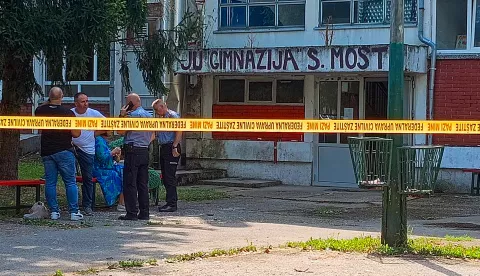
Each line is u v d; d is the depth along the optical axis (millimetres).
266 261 8406
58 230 10695
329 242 9523
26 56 13539
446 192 18344
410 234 10891
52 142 11664
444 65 18500
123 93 22594
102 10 13812
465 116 18375
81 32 13695
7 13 13125
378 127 10789
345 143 19719
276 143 20312
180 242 9820
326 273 7789
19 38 13109
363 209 14898
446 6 18562
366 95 19703
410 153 8664
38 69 20672
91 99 23359
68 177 11758
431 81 18516
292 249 9172
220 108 21156
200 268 8031
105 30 13914
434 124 9867
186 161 21172
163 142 13492
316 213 14094
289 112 20453
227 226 11625
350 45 18422
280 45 20094
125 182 12047
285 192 18188
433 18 18547
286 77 20406
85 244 9539
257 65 19094
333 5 19609
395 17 8742
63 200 14289
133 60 22141
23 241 9688
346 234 10852
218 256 8719
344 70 18172
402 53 8766
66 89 15094
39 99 20578
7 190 15477
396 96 8734
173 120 12414
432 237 10461
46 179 11797
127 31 15930
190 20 17672
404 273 7793
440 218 13484
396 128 8703
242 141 20641
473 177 17922
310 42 19750
